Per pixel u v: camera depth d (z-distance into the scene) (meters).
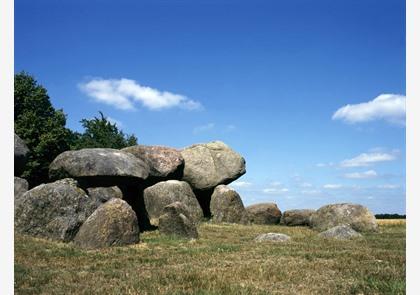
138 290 11.13
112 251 18.19
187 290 11.09
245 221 36.94
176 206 23.58
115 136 62.34
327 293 11.05
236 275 12.91
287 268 13.98
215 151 42.97
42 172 50.22
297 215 38.84
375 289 11.26
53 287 11.88
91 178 28.28
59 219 21.08
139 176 29.33
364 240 23.36
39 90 51.16
